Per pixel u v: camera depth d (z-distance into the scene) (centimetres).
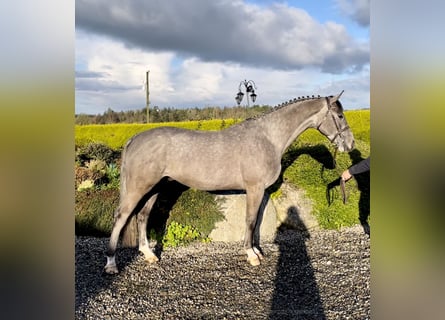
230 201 541
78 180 646
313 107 443
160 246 500
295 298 344
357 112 1350
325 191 616
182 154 407
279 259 453
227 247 499
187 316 308
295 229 588
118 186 644
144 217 450
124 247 494
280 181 626
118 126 1538
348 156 721
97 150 854
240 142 421
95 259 448
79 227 538
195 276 398
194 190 561
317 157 707
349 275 395
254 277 396
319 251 484
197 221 529
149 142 400
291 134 445
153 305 328
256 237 532
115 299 338
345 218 608
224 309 321
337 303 329
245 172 419
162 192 548
